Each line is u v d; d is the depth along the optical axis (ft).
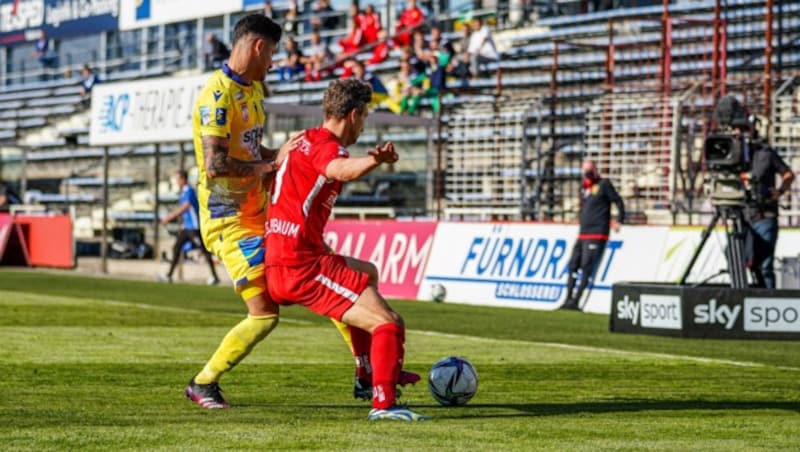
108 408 54.65
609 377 71.31
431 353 85.20
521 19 209.67
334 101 51.42
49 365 73.31
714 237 123.75
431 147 172.76
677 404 59.00
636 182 152.56
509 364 78.23
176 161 224.12
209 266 170.09
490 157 169.07
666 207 149.79
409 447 43.27
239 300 136.46
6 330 97.14
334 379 68.18
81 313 115.44
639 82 176.55
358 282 50.65
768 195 110.93
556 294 134.62
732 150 101.55
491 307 135.95
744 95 148.77
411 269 151.64
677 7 179.11
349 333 57.26
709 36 173.17
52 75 307.17
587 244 129.80
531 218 160.56
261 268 54.03
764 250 111.45
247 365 74.79
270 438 45.16
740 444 45.75
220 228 54.90
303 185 50.88
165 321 107.86
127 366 73.41
